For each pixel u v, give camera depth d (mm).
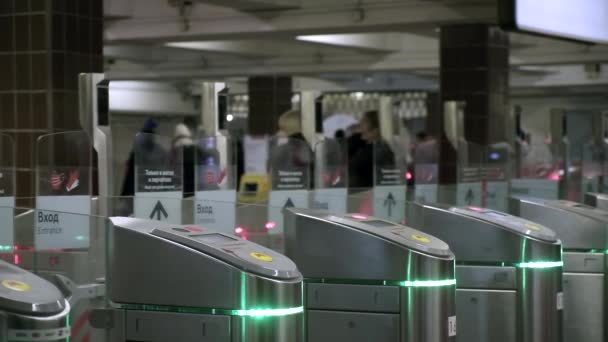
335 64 24688
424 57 23859
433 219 6688
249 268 4523
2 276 3883
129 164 8555
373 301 5664
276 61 25109
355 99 33250
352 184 10383
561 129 15727
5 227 4742
